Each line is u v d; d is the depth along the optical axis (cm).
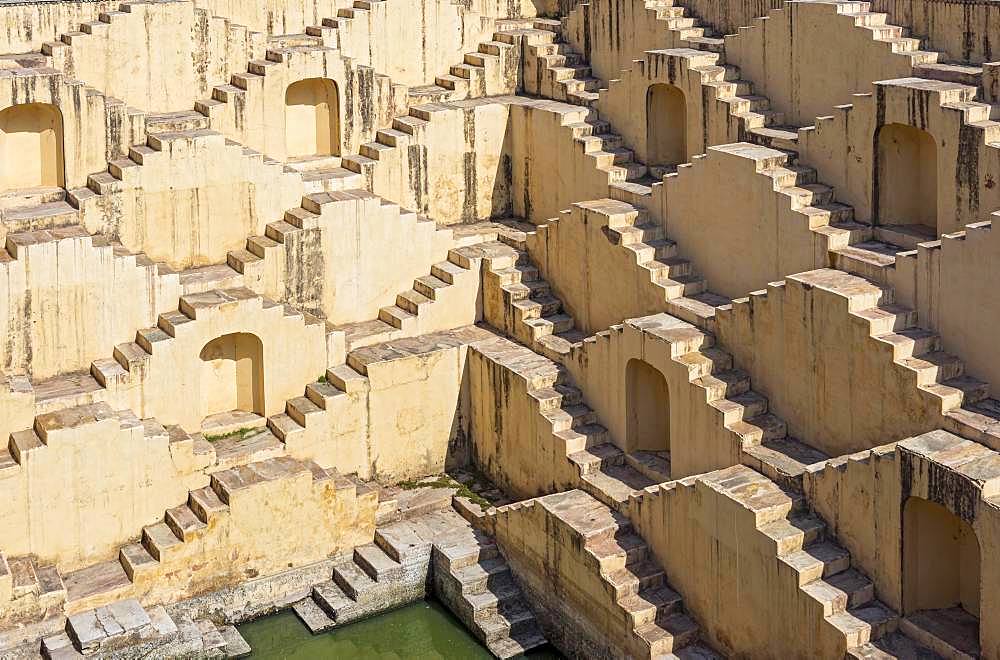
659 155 3378
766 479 2606
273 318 3098
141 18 3256
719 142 3177
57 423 2800
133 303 3016
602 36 3588
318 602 2978
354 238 3288
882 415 2542
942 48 2898
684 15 3441
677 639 2617
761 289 2925
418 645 2911
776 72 3144
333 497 3003
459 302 3372
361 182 3406
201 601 2889
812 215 2792
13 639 2695
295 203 3291
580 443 3017
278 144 3394
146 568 2819
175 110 3338
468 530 3080
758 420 2752
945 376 2498
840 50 2989
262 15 3497
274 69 3338
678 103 3356
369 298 3344
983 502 2209
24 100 3033
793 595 2427
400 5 3578
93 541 2855
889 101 2742
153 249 3145
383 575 2962
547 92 3634
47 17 3262
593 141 3375
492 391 3225
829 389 2642
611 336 2988
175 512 2912
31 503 2772
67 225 3044
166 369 2978
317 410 3109
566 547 2792
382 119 3509
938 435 2400
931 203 2805
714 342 2880
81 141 3108
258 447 3045
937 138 2680
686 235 3086
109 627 2711
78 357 2983
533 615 2916
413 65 3638
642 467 2962
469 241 3481
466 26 3697
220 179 3183
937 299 2545
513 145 3606
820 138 2895
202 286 3103
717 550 2573
